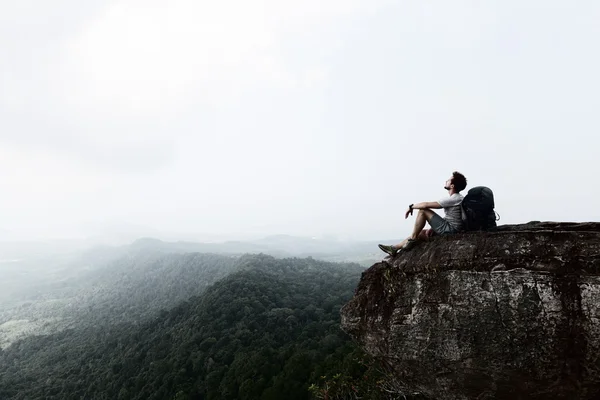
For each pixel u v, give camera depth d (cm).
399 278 540
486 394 457
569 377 413
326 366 2980
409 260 542
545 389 425
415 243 564
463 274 480
